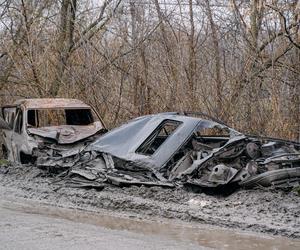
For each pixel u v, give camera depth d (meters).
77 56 16.70
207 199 7.89
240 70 14.84
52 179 9.84
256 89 14.53
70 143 11.95
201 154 9.03
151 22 16.06
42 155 11.42
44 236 5.88
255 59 14.55
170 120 9.50
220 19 15.34
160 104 15.59
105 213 7.51
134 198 8.12
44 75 16.75
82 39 16.50
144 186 8.63
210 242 5.90
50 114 14.90
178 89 15.27
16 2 17.14
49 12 17.19
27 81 16.81
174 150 8.96
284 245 5.79
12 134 13.11
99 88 16.28
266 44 14.48
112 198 8.17
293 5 13.49
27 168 11.05
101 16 16.77
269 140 9.24
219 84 15.02
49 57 16.77
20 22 17.11
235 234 6.26
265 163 8.36
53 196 8.70
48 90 16.69
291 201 7.60
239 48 14.90
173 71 15.45
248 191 8.19
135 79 15.92
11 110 13.75
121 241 5.70
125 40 16.22
